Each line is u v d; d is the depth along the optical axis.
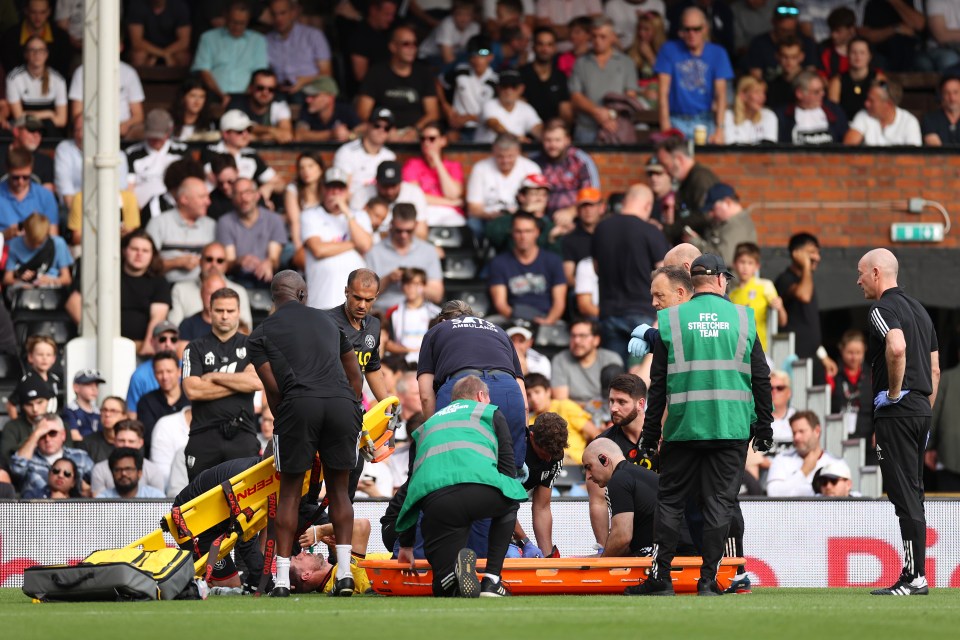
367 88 63.88
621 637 20.81
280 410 29.55
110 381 48.00
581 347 51.62
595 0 68.81
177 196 55.19
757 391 29.56
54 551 39.56
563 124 59.94
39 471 43.47
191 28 66.00
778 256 64.38
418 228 57.66
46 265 54.94
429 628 22.00
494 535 29.42
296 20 65.69
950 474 54.41
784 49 66.50
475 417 29.70
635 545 31.64
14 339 52.41
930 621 23.77
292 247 56.25
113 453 41.62
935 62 70.94
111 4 48.62
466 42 67.44
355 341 33.09
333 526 30.34
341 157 58.94
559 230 58.16
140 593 28.69
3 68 63.75
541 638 20.61
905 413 31.02
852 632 21.89
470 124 63.84
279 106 62.19
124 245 53.03
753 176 64.38
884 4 71.56
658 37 68.19
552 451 32.66
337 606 26.69
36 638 20.80
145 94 64.62
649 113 65.31
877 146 65.19
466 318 32.88
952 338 68.81
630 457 33.12
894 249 65.25
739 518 33.03
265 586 30.36
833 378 57.34
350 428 29.81
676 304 30.98
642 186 54.62
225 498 30.86
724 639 20.73
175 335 48.81
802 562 41.06
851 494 46.03
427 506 29.17
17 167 55.53
